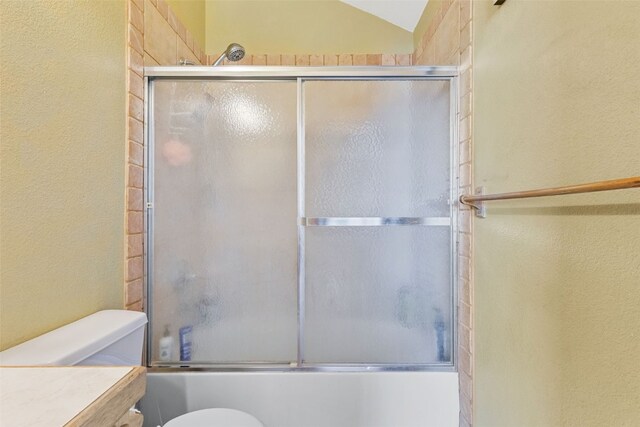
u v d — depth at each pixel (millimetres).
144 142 1294
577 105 726
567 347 757
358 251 1332
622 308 621
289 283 1343
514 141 964
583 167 711
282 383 1313
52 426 348
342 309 1337
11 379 441
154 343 1330
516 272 954
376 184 1326
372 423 1313
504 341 1018
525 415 913
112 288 1104
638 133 587
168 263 1335
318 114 1322
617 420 633
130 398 444
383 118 1325
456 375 1304
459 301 1309
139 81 1259
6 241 731
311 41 2201
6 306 734
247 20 2182
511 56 976
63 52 893
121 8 1153
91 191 1004
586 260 704
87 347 774
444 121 1327
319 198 1326
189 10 1857
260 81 1330
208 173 1338
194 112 1336
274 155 1334
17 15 757
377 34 2207
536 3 859
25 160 778
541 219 846
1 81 720
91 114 1003
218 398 1307
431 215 1326
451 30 1440
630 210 604
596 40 673
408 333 1339
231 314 1349
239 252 1345
